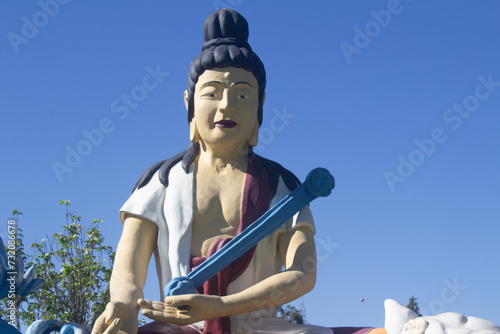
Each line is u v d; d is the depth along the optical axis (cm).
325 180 611
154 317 568
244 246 600
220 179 661
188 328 607
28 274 638
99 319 568
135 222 652
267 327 616
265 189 658
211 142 662
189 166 673
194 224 647
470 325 559
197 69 675
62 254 1208
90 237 1229
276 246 650
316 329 614
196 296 564
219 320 595
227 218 645
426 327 557
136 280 620
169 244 641
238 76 666
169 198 655
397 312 578
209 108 662
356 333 605
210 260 595
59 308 1170
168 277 636
